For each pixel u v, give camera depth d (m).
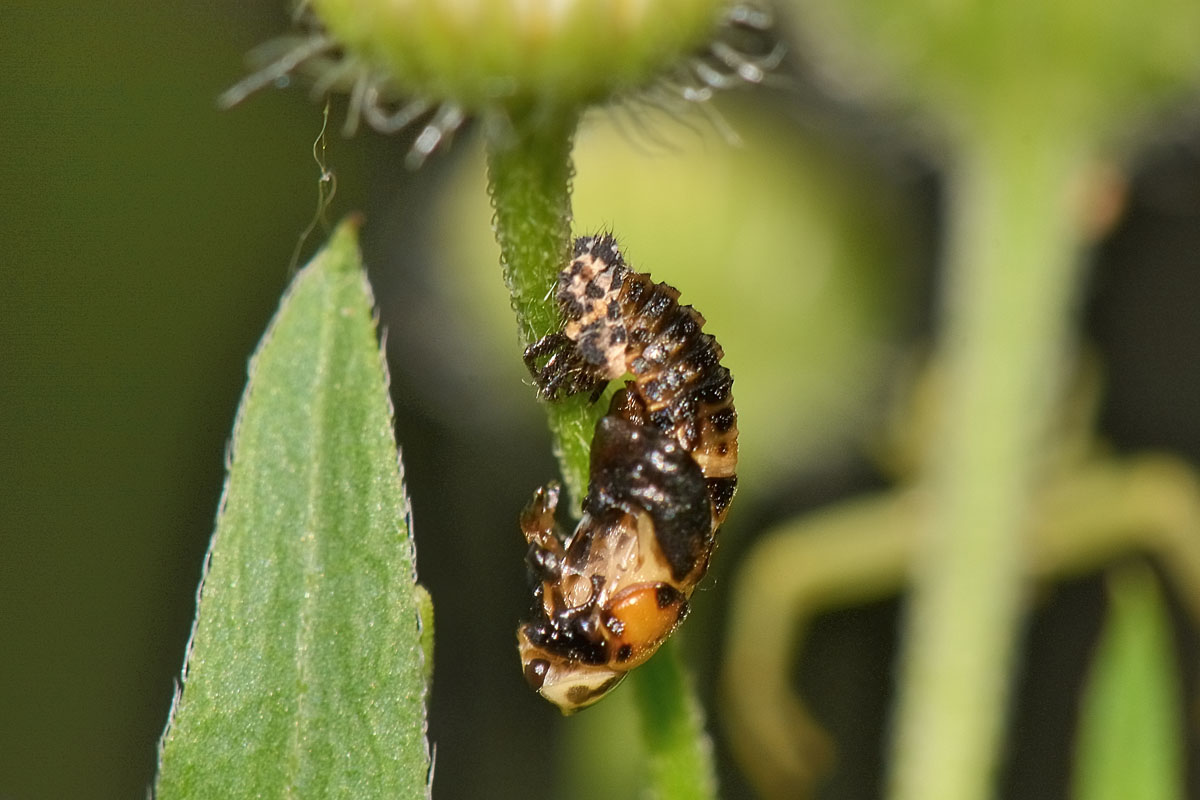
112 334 0.10
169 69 0.09
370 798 0.06
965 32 0.08
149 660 0.09
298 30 0.07
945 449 0.08
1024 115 0.08
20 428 0.09
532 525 0.07
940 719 0.08
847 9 0.08
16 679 0.09
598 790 0.08
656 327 0.06
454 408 0.09
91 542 0.09
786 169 0.09
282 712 0.06
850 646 0.10
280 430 0.06
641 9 0.07
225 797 0.06
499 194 0.06
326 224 0.06
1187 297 0.09
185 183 0.09
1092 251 0.08
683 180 0.08
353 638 0.06
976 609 0.08
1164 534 0.08
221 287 0.10
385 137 0.09
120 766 0.09
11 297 0.09
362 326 0.06
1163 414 0.09
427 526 0.09
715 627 0.09
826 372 0.09
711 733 0.09
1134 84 0.08
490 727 0.09
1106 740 0.07
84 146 0.09
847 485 0.09
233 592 0.06
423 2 0.06
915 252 0.09
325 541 0.06
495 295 0.09
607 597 0.06
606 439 0.06
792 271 0.09
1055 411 0.08
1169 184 0.08
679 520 0.06
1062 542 0.08
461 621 0.09
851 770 0.10
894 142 0.08
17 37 0.09
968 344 0.08
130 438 0.10
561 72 0.07
